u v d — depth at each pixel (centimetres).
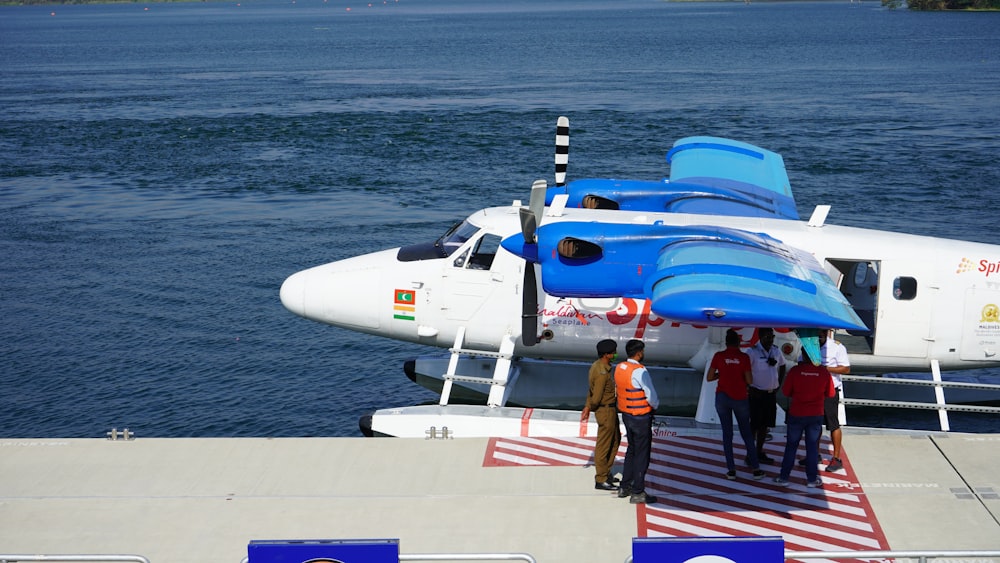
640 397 1353
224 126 6512
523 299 1858
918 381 1794
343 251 3344
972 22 19725
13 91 9275
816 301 1391
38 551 1264
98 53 15250
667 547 1034
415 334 1986
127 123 6750
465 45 15662
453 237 1975
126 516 1356
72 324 2691
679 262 1508
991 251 1828
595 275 1670
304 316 2030
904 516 1348
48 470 1495
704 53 12925
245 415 2128
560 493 1421
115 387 2273
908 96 7662
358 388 2288
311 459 1537
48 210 4053
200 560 1244
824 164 4731
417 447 1585
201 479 1466
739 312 1312
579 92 8350
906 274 1820
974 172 4500
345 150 5478
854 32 17288
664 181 2231
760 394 1516
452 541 1284
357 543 1043
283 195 4291
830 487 1440
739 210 2014
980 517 1342
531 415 1716
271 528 1322
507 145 5478
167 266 3222
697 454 1570
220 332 2639
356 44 16575
